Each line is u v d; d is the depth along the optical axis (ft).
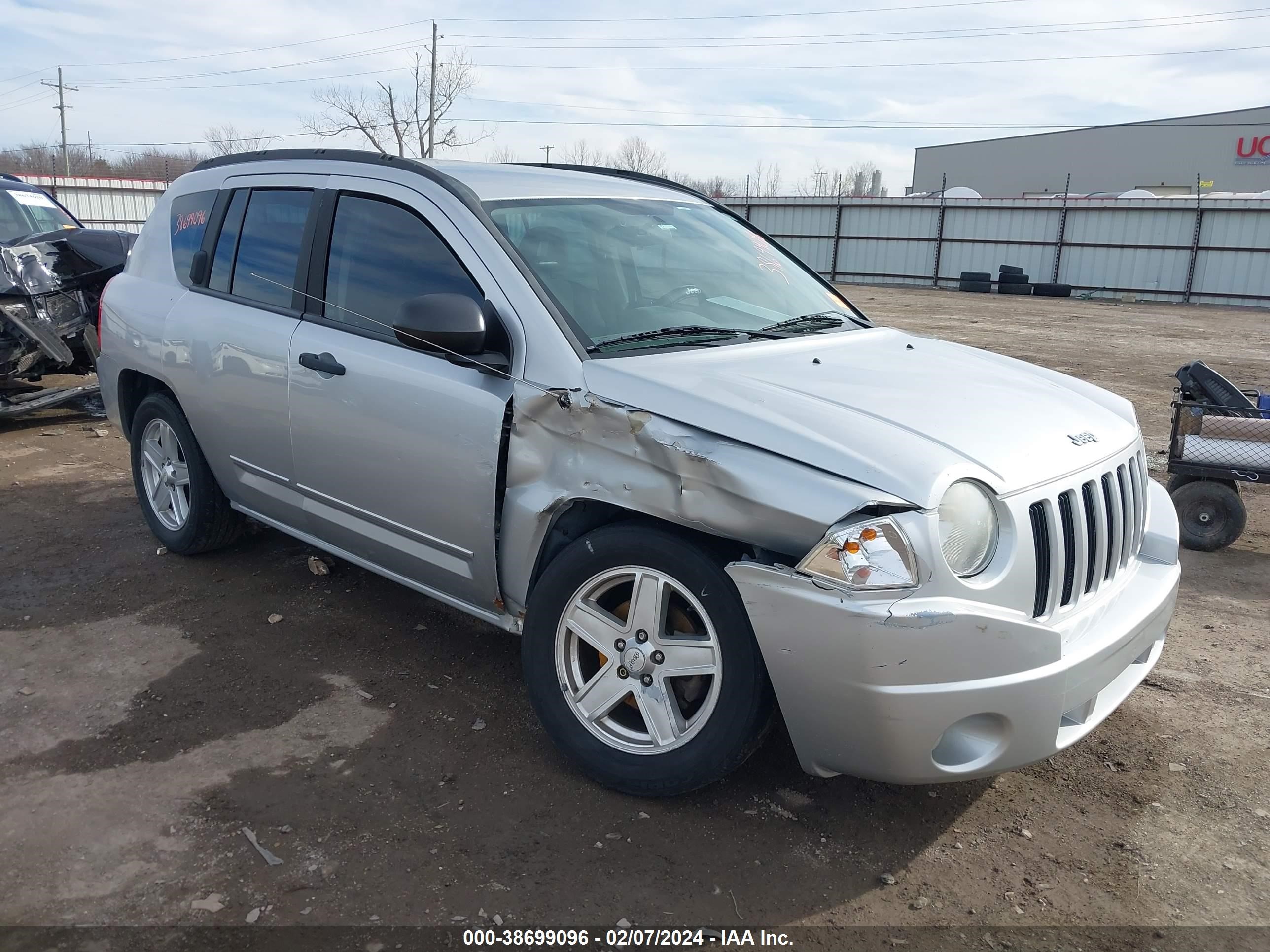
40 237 26.53
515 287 10.40
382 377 11.26
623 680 9.73
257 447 13.35
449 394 10.57
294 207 13.19
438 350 10.20
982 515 8.32
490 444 10.22
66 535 17.21
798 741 8.65
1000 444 8.96
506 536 10.37
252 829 9.22
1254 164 175.22
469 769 10.34
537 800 9.82
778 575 8.30
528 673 10.34
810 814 9.74
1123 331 64.34
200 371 13.98
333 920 8.06
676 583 9.17
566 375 9.75
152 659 12.66
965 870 8.98
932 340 13.44
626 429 9.19
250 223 13.87
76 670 12.35
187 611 14.14
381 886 8.48
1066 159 193.06
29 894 8.28
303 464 12.62
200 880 8.51
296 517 13.34
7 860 8.70
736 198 122.62
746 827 9.48
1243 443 17.87
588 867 8.83
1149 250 98.89
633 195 13.32
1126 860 9.16
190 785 9.91
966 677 8.04
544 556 10.39
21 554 16.25
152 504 16.38
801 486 8.23
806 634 8.19
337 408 11.84
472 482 10.46
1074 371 43.86
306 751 10.61
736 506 8.52
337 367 11.76
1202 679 12.98
